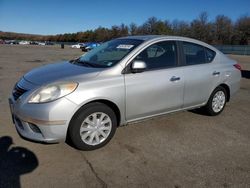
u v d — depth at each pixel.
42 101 3.50
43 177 3.22
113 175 3.32
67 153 3.80
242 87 9.17
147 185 3.14
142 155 3.84
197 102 5.13
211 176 3.37
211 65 5.27
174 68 4.65
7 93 7.25
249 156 3.93
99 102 3.88
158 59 4.51
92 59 4.62
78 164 3.53
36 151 3.83
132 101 4.13
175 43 4.80
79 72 3.96
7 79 9.64
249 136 4.67
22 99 3.63
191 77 4.85
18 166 3.43
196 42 5.18
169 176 3.34
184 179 3.29
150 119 4.82
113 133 4.07
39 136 3.57
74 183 3.13
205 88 5.16
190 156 3.86
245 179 3.33
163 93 4.46
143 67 4.06
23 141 4.12
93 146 3.89
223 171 3.49
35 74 4.13
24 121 3.60
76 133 3.71
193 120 5.35
